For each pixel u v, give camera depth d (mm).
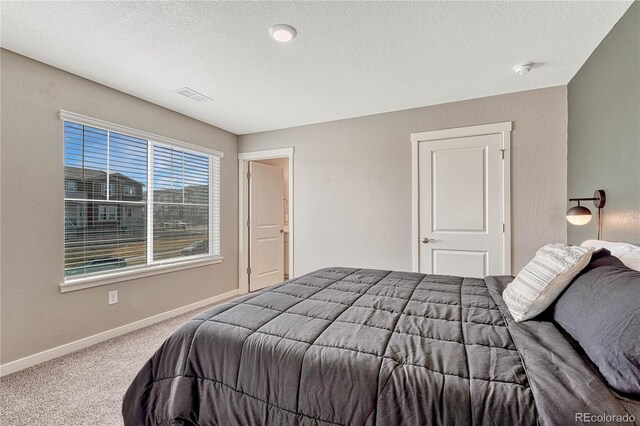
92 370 2160
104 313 2693
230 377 1170
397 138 3357
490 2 1649
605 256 1326
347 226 3621
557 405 758
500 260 2928
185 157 3584
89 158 2635
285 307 1519
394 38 1989
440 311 1439
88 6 1668
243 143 4309
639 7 1583
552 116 2738
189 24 1837
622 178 1779
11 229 2143
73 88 2477
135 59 2252
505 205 2891
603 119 2000
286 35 1940
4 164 2111
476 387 864
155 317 3139
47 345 2316
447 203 3139
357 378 968
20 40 2002
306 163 3861
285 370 1074
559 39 1997
